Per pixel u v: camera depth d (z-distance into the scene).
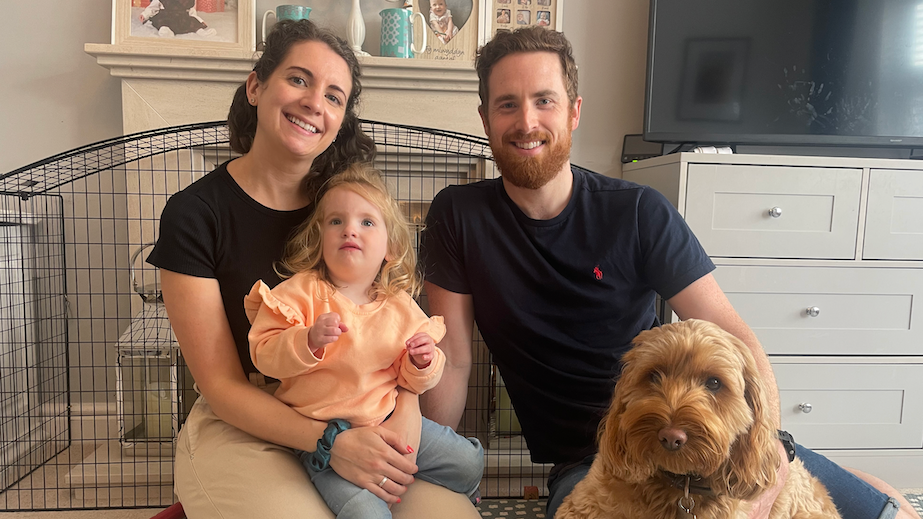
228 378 1.03
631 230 1.27
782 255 1.70
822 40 1.89
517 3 2.06
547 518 1.20
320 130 1.09
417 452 1.07
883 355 1.76
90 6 1.94
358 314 1.04
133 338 1.64
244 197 1.09
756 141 1.93
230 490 0.95
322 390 1.00
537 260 1.28
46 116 1.96
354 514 0.93
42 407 1.99
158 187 1.84
